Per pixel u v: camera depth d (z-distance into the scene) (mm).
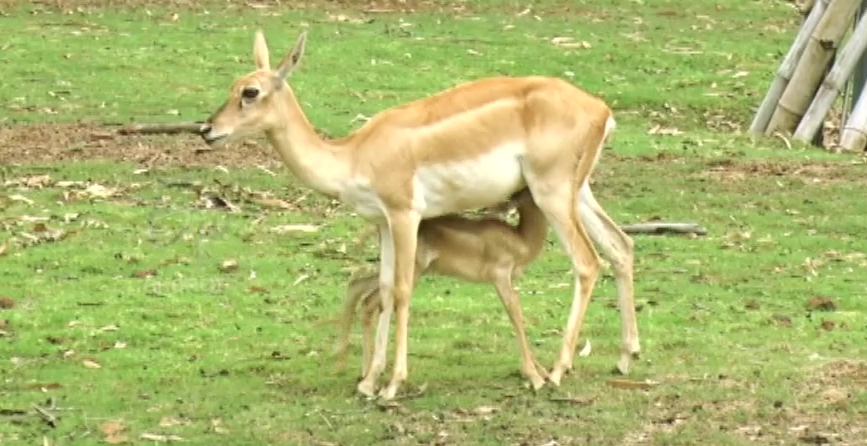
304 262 16172
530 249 12523
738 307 14883
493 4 30875
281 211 18094
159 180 19109
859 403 12195
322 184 12258
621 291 12844
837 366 13117
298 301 14922
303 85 24422
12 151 20281
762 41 28906
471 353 13508
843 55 22250
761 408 12070
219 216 17719
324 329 14094
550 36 28344
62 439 11422
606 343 13750
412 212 12125
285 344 13719
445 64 26172
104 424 11695
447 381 12711
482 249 12406
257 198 18500
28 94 23391
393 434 11516
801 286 15602
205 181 19125
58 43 26266
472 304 14891
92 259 15969
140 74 24812
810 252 16906
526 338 12938
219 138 12086
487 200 12336
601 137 12438
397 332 12227
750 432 11602
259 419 11828
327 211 18156
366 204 12258
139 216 17531
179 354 13438
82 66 25062
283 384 12703
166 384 12672
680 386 12578
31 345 13508
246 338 13852
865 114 22125
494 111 12203
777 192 19406
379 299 12578
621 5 31469
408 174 12086
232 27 27891
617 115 24219
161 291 15102
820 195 19297
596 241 12859
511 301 12539
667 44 28172
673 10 31344
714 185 19672
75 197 18297
